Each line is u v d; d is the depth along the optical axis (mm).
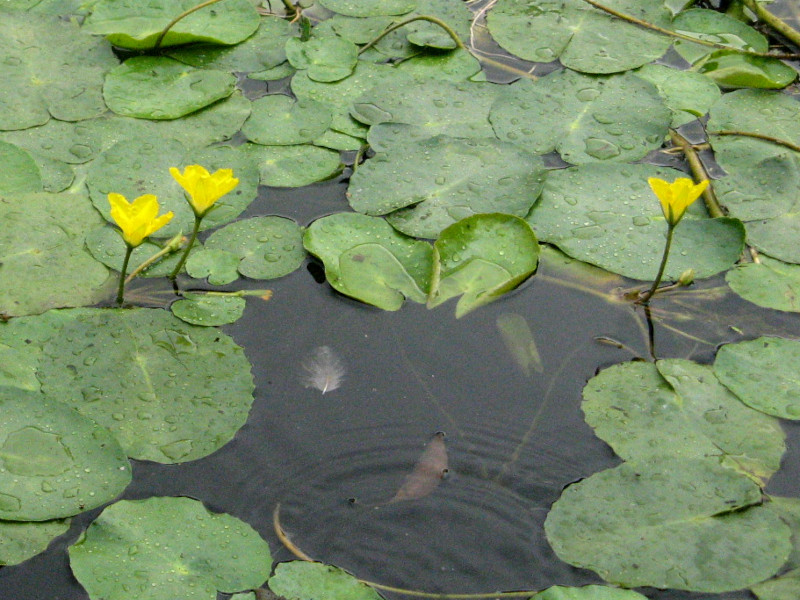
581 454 1796
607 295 2143
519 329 2041
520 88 2727
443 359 1968
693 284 2182
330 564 1601
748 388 1906
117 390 1825
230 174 1955
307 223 2277
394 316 2051
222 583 1521
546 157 2518
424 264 2166
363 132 2578
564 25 3055
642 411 1863
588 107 2664
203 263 2139
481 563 1620
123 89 2652
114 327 1954
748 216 2344
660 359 1974
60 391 1807
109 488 1657
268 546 1604
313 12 3123
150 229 1891
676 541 1622
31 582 1512
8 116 2521
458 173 2385
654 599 1540
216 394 1846
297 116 2607
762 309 2129
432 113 2625
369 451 1782
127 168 2373
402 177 2365
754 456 1777
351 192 2328
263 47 2895
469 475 1760
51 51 2771
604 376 1942
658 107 2670
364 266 2145
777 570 1580
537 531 1671
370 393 1891
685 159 2559
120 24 2838
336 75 2768
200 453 1735
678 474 1735
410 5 3135
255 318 2033
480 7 3217
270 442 1784
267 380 1902
